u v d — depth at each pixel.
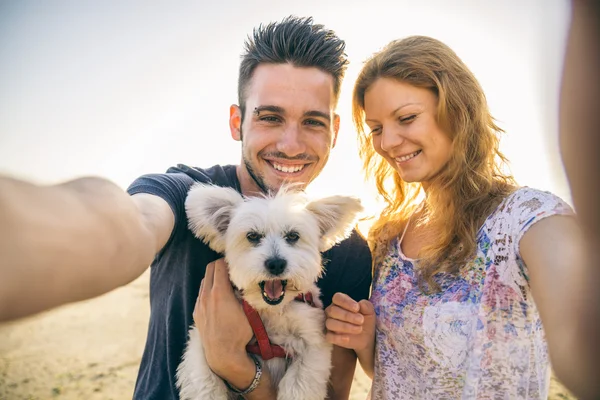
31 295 0.19
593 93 0.17
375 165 0.71
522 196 0.45
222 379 0.57
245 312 0.60
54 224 0.21
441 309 0.48
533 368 0.45
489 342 0.45
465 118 0.52
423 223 0.57
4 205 0.19
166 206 0.50
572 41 0.17
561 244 0.37
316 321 0.63
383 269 0.58
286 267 0.60
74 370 1.63
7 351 1.79
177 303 0.60
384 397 0.54
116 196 0.27
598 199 0.18
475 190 0.50
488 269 0.46
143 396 0.58
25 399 1.43
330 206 0.68
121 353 1.78
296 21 0.62
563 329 0.28
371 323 0.56
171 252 0.59
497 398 0.45
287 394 0.57
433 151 0.53
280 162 0.64
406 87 0.52
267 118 0.62
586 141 0.17
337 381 0.65
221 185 0.70
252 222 0.63
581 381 0.24
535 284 0.38
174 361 0.59
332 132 0.67
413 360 0.51
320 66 0.62
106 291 0.24
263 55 0.61
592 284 0.23
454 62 0.53
